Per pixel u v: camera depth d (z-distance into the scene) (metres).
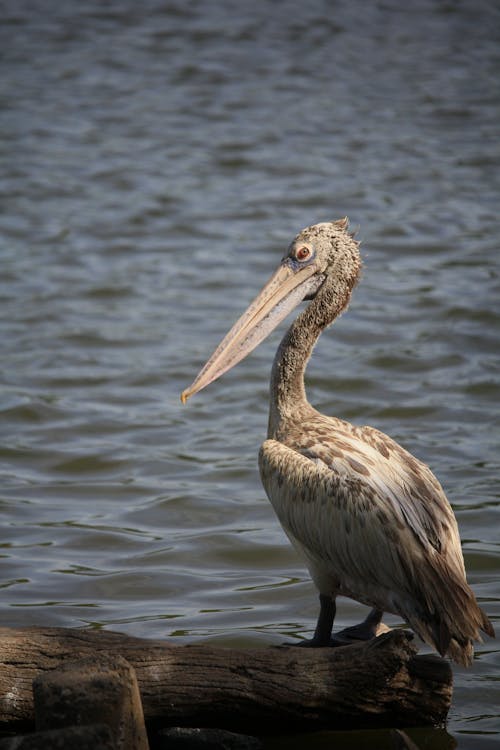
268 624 10.12
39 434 15.68
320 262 10.07
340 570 8.64
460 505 12.89
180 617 10.23
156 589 10.88
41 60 47.69
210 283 23.97
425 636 7.97
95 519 12.69
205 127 39.09
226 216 29.36
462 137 38.00
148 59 48.09
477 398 17.05
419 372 18.28
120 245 26.92
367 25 55.06
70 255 26.05
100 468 14.45
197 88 44.06
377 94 43.72
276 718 7.74
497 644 9.73
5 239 27.23
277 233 27.88
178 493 13.48
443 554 8.27
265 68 47.12
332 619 8.96
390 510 8.34
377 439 9.10
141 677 7.70
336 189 31.83
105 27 53.31
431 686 7.74
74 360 19.09
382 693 7.64
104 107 41.38
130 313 21.89
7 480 13.95
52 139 37.22
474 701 8.70
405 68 47.47
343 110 41.47
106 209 29.92
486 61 48.56
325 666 7.66
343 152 36.12
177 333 20.69
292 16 56.34
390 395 17.20
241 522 12.64
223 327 21.08
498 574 11.09
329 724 7.78
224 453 14.99
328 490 8.62
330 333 20.39
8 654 7.83
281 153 35.94
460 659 7.76
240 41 51.38
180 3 58.56
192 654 7.78
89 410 16.70
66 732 6.82
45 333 20.56
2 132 37.94
